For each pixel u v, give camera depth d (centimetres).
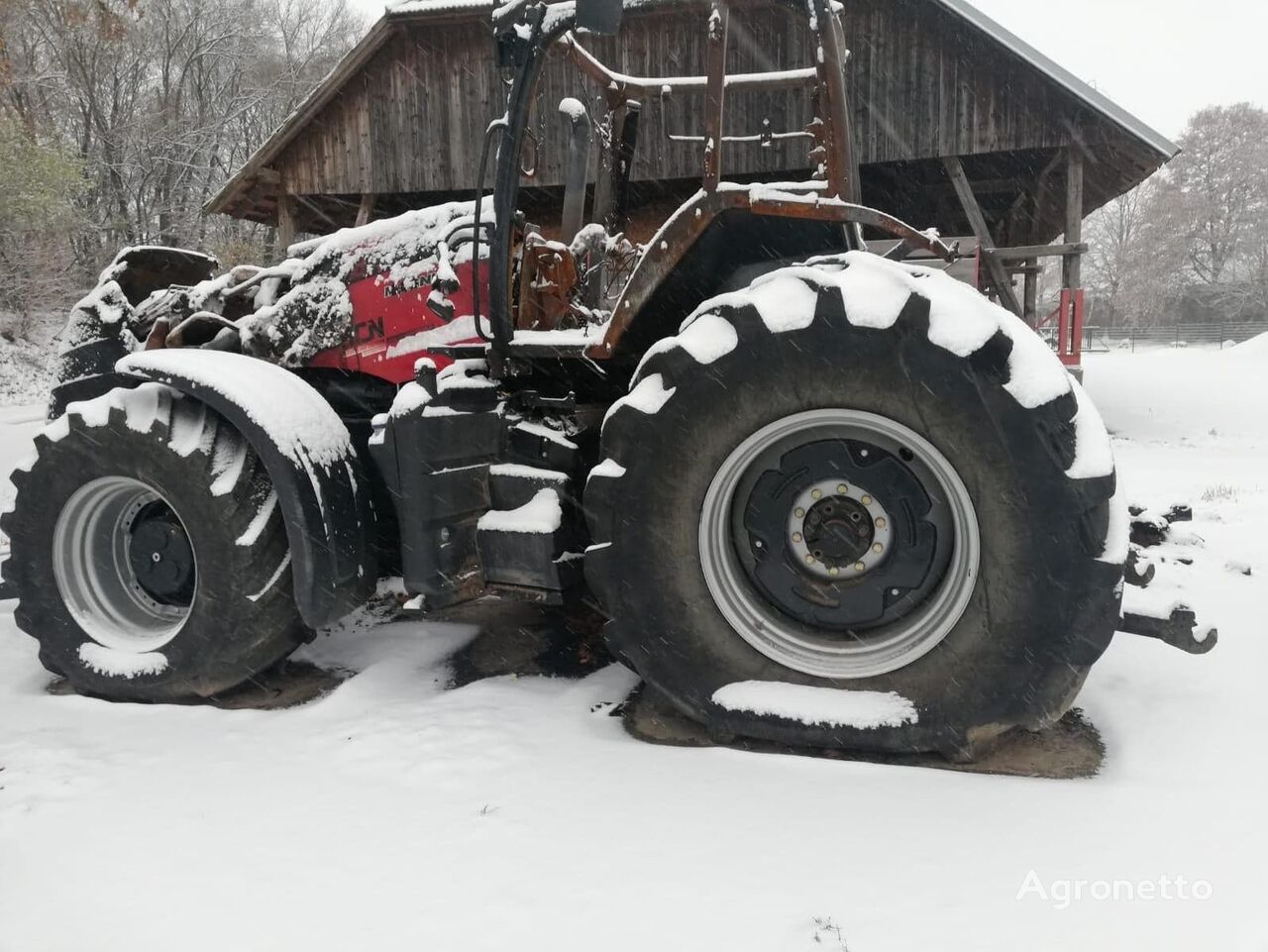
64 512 301
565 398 321
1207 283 5925
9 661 333
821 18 255
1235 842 188
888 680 234
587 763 233
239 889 181
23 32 2280
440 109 1382
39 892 182
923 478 237
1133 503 387
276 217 1605
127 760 244
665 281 281
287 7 3641
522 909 171
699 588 245
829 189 263
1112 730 247
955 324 219
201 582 284
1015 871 180
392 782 225
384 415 286
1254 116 5738
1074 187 1177
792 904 171
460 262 321
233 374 286
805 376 230
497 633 350
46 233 2145
